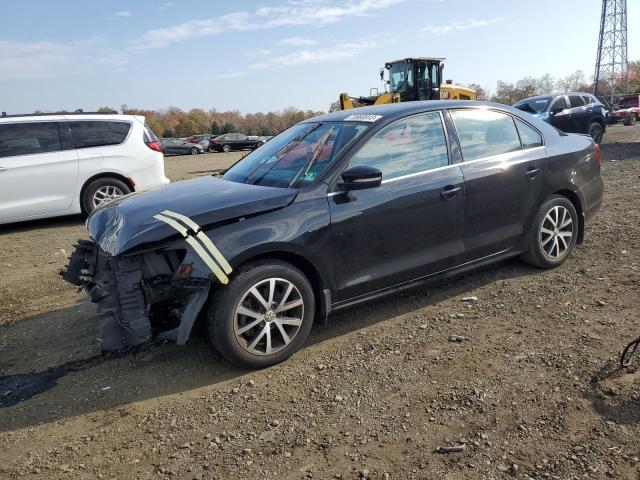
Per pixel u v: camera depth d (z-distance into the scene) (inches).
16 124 336.8
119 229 138.6
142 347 157.1
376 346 147.6
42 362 153.0
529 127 192.5
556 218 194.5
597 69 2679.6
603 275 186.2
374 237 152.3
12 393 136.6
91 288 155.2
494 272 198.7
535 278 189.5
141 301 132.9
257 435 111.8
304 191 144.4
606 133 955.3
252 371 139.0
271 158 172.4
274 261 138.3
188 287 127.2
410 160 161.5
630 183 352.8
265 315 136.9
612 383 119.6
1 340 170.7
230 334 132.3
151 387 134.6
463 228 170.9
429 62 698.8
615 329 145.3
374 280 154.6
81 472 104.0
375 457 102.5
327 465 101.3
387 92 722.8
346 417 116.0
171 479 100.2
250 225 134.0
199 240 128.1
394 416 115.0
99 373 144.1
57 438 116.0
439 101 177.0
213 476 100.2
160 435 114.1
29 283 229.6
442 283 191.5
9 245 306.8
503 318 159.5
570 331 146.9
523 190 183.0
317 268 143.8
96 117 360.2
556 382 122.4
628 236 228.2
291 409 120.5
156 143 382.9
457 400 119.0
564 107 645.3
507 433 106.4
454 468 97.8
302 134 175.9
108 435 115.6
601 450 99.3
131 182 364.8
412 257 161.5
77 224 362.9
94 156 352.5
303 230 139.6
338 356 143.7
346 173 143.1
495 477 94.7
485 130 180.2
